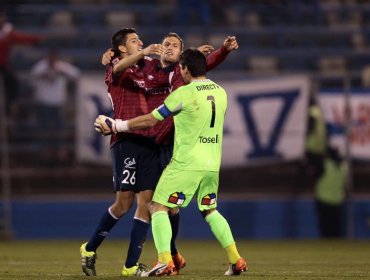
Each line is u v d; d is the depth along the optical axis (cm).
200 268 3425
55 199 6131
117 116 2872
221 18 7362
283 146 6050
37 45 7150
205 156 2739
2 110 6122
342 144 6081
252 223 6116
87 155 6016
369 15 7575
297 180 6203
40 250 4856
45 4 7412
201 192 2791
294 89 6038
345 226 6097
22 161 6347
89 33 7188
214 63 3083
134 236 2831
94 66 7075
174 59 2928
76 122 6334
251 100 6041
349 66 7225
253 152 6053
